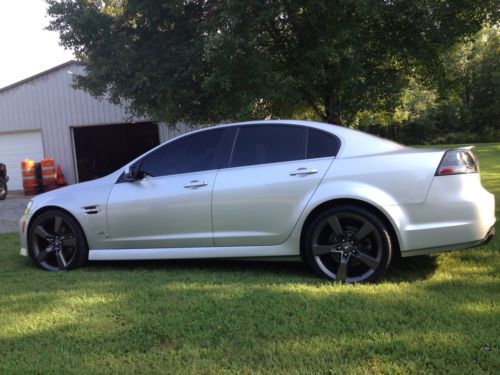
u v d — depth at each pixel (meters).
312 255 4.75
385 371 2.86
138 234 5.34
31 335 3.61
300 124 5.04
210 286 4.64
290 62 10.21
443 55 11.71
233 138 5.20
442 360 2.96
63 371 3.02
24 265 6.03
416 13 9.74
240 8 8.62
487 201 4.58
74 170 20.38
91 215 5.49
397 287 4.40
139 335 3.53
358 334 3.38
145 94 9.70
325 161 4.79
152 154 5.45
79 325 3.76
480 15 10.11
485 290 4.23
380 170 4.58
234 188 4.96
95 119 19.92
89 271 5.50
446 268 4.97
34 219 5.78
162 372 2.95
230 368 2.98
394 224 4.47
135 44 9.88
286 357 3.08
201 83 9.49
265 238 4.89
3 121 20.52
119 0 11.44
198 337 3.45
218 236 5.04
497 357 2.97
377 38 10.61
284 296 4.23
